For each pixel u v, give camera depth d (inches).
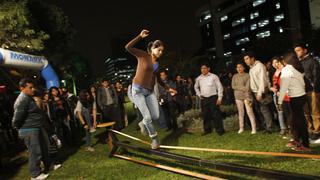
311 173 220.2
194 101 681.6
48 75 631.2
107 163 325.7
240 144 317.7
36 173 296.8
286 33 2396.7
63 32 1155.9
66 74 1421.0
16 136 510.6
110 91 521.0
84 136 510.0
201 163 212.1
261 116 360.5
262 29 3097.9
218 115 372.5
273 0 2930.6
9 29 610.9
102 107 516.7
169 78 457.7
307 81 267.6
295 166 236.7
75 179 286.4
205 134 389.4
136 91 247.3
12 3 618.2
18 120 287.9
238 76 364.5
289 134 311.0
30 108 292.8
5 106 510.0
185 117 476.4
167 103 449.4
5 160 394.3
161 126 456.8
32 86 294.7
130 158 322.0
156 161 304.5
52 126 370.0
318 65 300.4
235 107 474.0
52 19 1084.5
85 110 394.6
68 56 1370.6
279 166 241.1
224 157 283.0
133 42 232.1
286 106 287.7
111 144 348.8
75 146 434.6
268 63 383.2
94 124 406.0
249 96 348.8
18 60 528.7
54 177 299.3
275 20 2942.9
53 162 339.3
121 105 567.2
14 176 326.0
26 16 651.5
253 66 336.2
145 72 244.5
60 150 417.4
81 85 2220.7
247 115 385.1
